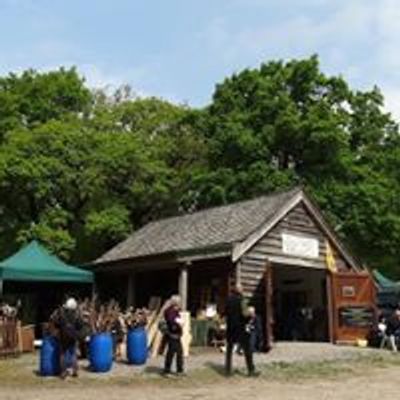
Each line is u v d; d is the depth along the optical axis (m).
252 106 42.38
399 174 43.03
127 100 46.19
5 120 41.50
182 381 17.83
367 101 43.69
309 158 40.53
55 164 38.03
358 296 28.19
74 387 16.81
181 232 30.91
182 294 27.52
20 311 36.72
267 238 27.12
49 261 25.95
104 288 34.78
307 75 42.47
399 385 17.48
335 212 39.69
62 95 43.06
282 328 30.94
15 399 14.97
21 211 40.97
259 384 17.52
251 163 40.31
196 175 41.59
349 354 23.59
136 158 40.16
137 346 20.31
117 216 39.62
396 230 40.09
